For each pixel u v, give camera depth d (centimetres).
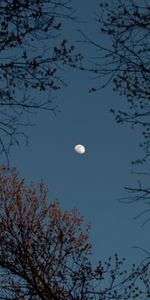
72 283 796
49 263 855
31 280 842
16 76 446
